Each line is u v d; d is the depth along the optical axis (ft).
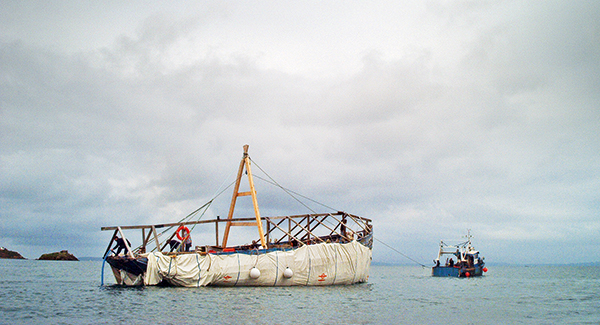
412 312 88.63
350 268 124.57
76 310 80.53
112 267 115.14
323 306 89.61
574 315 89.81
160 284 111.86
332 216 127.65
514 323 78.89
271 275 112.57
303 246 117.19
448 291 143.02
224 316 75.31
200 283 108.88
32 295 104.42
